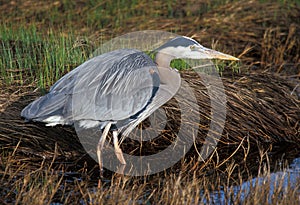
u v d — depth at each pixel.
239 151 12.64
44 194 9.68
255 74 14.72
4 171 10.90
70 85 11.12
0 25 16.98
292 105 13.92
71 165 11.64
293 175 11.41
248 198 9.91
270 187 10.61
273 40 17.20
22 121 12.09
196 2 19.50
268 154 12.64
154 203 10.02
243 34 17.56
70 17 18.64
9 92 12.80
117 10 19.17
